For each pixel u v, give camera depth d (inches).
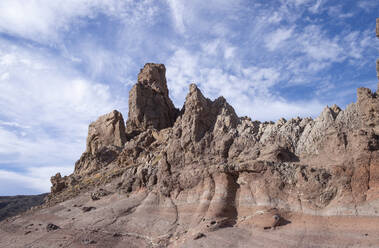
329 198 1414.9
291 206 1473.9
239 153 1893.5
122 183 2357.3
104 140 3376.0
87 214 2098.9
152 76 3764.8
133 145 2925.7
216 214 1596.9
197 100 2181.3
